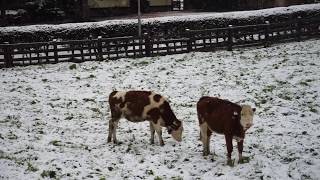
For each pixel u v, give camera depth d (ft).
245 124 28.86
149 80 61.36
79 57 78.89
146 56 78.28
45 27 90.17
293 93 51.19
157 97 35.50
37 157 32.91
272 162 31.30
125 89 57.06
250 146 35.29
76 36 92.07
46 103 51.47
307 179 28.22
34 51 73.05
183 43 90.12
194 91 55.06
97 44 75.97
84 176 29.30
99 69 69.00
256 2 151.53
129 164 32.09
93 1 140.05
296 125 40.27
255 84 56.70
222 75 62.75
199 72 64.95
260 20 102.37
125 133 40.42
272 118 42.80
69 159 32.71
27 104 51.01
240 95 51.93
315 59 69.72
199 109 32.53
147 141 37.96
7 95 54.80
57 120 44.96
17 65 72.84
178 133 35.99
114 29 93.91
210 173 29.91
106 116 46.26
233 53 79.36
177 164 31.94
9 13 123.75
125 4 145.69
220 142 36.83
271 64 68.13
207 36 82.28
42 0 123.54
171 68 68.39
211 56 77.00
